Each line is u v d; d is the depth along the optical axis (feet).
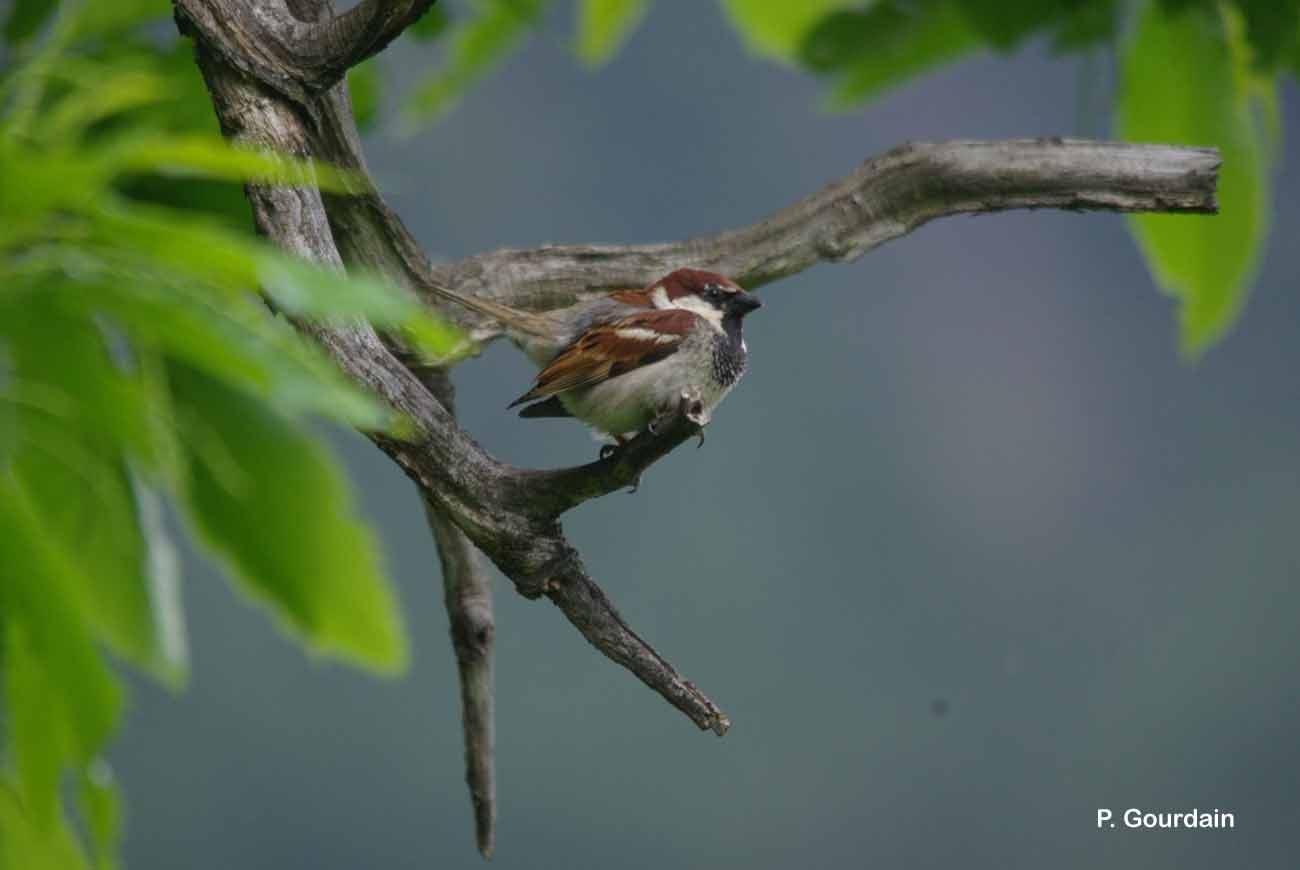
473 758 13.08
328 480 7.92
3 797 6.91
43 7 11.39
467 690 13.06
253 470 7.82
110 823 6.79
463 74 15.74
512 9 15.43
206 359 5.57
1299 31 13.98
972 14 14.76
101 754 6.52
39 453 6.85
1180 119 14.26
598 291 13.51
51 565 6.47
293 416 7.78
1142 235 14.11
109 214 5.35
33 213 5.26
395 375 10.92
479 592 13.08
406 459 11.00
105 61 10.89
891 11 15.66
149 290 5.49
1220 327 14.23
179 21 11.35
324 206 12.33
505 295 13.41
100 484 7.03
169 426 6.59
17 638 6.50
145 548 7.22
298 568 7.88
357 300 5.55
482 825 13.06
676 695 11.32
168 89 10.80
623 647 11.28
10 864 6.98
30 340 5.94
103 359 6.08
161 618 7.16
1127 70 14.33
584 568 11.31
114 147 5.24
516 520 11.07
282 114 11.45
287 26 11.50
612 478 10.94
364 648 7.95
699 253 13.58
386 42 11.39
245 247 5.48
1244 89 14.12
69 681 6.50
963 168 13.15
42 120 8.48
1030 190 13.15
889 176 13.29
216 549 7.83
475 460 11.06
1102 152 13.12
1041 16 14.67
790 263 13.44
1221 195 14.07
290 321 10.64
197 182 11.13
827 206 13.43
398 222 12.57
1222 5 14.08
